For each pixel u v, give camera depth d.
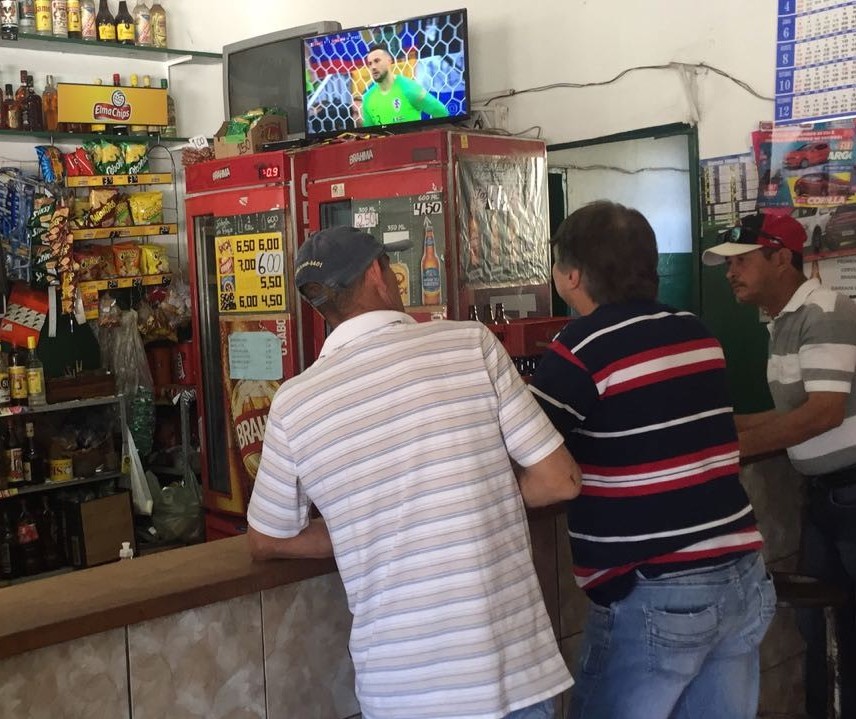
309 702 1.82
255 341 3.99
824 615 2.58
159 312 5.00
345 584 1.47
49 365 4.88
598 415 1.64
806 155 3.37
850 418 2.40
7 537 4.41
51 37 4.70
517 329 3.41
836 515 2.47
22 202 4.59
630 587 1.63
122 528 4.58
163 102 5.05
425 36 4.01
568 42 4.07
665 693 1.63
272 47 4.62
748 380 3.62
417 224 3.50
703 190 3.69
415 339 1.46
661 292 3.88
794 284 2.52
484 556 1.40
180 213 5.35
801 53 3.35
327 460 1.43
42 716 1.47
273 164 3.84
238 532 4.23
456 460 1.41
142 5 5.07
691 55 3.67
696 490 1.63
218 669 1.69
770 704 2.72
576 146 4.09
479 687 1.36
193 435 5.11
